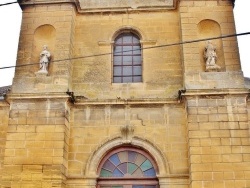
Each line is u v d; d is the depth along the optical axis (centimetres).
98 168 1661
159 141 1670
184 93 1642
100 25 1920
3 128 1780
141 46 1873
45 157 1585
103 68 1830
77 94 1773
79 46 1881
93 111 1728
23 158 1591
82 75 1819
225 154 1551
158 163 1636
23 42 1836
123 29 1905
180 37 1831
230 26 1809
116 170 1667
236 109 1616
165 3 1945
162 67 1816
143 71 1814
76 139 1689
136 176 1655
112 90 1781
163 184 1600
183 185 1595
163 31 1889
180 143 1661
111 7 1938
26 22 1877
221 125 1595
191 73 1706
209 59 1731
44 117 1648
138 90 1777
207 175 1523
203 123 1602
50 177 1554
